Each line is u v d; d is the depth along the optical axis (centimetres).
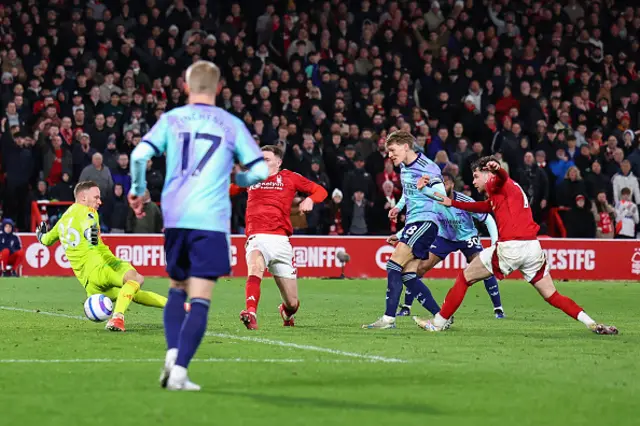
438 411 1018
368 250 3906
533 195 4144
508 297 3023
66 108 4075
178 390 1109
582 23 5162
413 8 4962
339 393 1113
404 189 1933
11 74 4122
